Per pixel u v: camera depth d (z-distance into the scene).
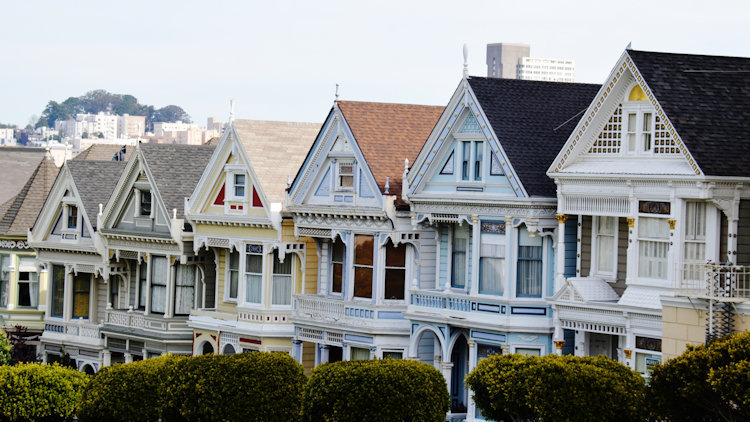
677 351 56.91
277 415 67.38
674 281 58.94
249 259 81.88
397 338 73.19
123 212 90.50
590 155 63.38
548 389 55.41
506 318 66.38
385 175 74.00
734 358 51.34
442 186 70.38
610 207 62.16
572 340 65.62
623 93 61.75
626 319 60.66
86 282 94.81
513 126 67.69
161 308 88.25
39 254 96.25
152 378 73.81
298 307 78.25
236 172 82.56
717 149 58.72
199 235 84.75
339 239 77.44
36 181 100.38
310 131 84.88
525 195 65.25
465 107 68.69
